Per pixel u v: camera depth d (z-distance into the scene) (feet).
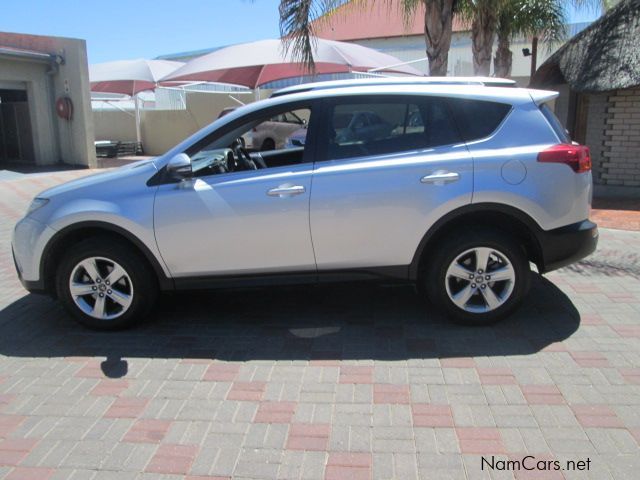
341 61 48.44
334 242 14.80
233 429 11.25
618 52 31.89
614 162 33.68
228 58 51.34
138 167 15.88
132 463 10.33
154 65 73.87
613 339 14.52
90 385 13.16
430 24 29.89
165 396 12.57
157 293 16.10
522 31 45.73
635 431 10.71
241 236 14.90
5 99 64.18
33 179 51.80
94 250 15.47
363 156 14.87
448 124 14.80
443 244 14.85
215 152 16.46
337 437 10.85
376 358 13.92
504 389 12.30
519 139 14.56
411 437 10.77
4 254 25.44
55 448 10.84
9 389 13.10
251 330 15.89
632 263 20.74
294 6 28.68
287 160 16.81
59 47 60.03
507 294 15.07
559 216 14.53
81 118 60.95
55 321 17.04
